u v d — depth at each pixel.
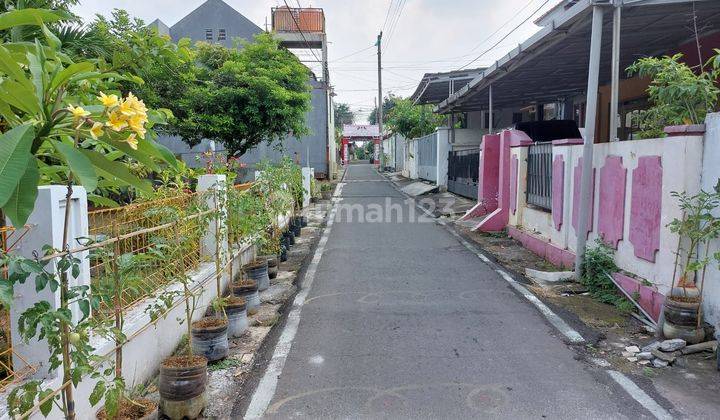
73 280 3.22
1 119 3.10
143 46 4.18
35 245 2.99
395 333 5.28
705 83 5.68
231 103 13.93
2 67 2.33
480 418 3.57
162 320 4.47
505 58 10.02
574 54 10.12
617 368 4.34
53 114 2.47
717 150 4.74
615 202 6.50
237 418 3.65
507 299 6.41
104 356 3.10
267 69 14.77
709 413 3.59
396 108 36.38
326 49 27.47
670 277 5.27
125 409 3.31
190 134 13.97
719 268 4.62
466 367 4.41
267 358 4.72
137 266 3.64
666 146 5.36
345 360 4.62
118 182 2.96
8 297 2.04
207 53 15.16
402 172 35.00
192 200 5.38
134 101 2.44
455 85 20.14
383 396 3.92
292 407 3.79
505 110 22.06
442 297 6.56
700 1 6.56
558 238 8.45
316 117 27.48
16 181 1.94
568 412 3.63
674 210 5.21
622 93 13.01
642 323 5.42
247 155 24.81
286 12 26.89
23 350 2.99
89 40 5.89
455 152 19.91
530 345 4.89
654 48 10.60
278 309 6.25
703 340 4.68
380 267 8.38
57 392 2.60
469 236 11.18
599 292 6.42
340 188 25.31
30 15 2.76
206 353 4.54
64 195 3.13
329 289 7.09
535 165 9.90
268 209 8.02
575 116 16.69
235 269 6.98
